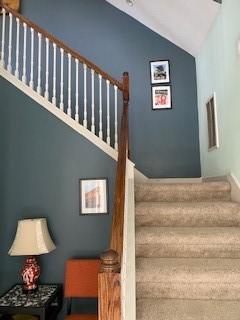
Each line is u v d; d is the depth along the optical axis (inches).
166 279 69.6
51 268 107.7
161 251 81.5
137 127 162.7
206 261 77.5
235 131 99.8
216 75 120.3
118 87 114.7
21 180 112.2
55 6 172.9
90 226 108.9
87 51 168.4
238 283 68.7
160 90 164.1
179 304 67.0
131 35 168.7
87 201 109.8
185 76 163.9
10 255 103.5
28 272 97.6
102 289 39.8
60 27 170.9
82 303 106.3
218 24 115.3
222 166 114.9
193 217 92.2
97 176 110.5
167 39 166.4
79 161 111.7
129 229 79.4
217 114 120.6
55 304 100.7
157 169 159.3
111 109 151.6
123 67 166.6
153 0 137.1
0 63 117.9
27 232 98.5
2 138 114.1
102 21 170.4
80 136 112.6
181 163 158.4
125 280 59.6
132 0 150.8
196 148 158.4
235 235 80.3
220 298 69.5
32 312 85.1
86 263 101.1
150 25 164.2
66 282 99.3
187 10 127.2
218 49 116.3
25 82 118.5
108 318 39.4
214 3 112.0
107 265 40.5
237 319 60.2
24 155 113.0
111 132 150.0
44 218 107.9
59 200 110.7
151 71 165.6
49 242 101.7
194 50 158.1
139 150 161.5
